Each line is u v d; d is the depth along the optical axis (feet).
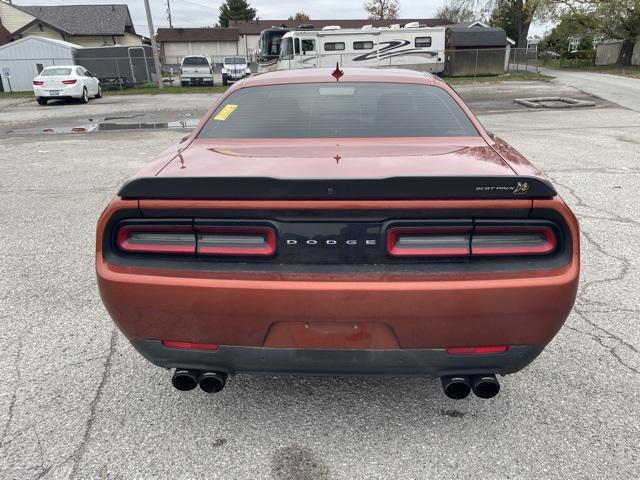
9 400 8.66
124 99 77.87
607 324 10.96
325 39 92.27
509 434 7.77
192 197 6.54
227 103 10.09
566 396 8.64
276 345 6.75
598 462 7.18
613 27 128.06
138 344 7.13
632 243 15.56
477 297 6.37
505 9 184.55
